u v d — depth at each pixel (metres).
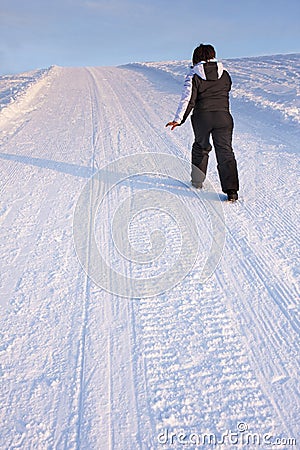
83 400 2.25
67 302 3.05
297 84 11.82
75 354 2.56
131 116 9.25
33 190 5.14
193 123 4.50
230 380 2.33
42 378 2.40
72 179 5.40
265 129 7.52
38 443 2.04
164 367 2.43
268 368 2.39
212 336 2.64
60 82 18.03
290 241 3.63
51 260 3.59
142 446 2.00
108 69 24.41
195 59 4.38
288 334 2.62
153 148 6.50
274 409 2.15
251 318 2.78
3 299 3.13
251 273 3.24
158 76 18.12
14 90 14.84
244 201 4.46
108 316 2.87
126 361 2.49
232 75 15.11
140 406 2.20
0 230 4.18
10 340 2.71
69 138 7.58
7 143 7.58
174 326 2.75
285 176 5.09
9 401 2.27
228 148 4.38
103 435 2.06
